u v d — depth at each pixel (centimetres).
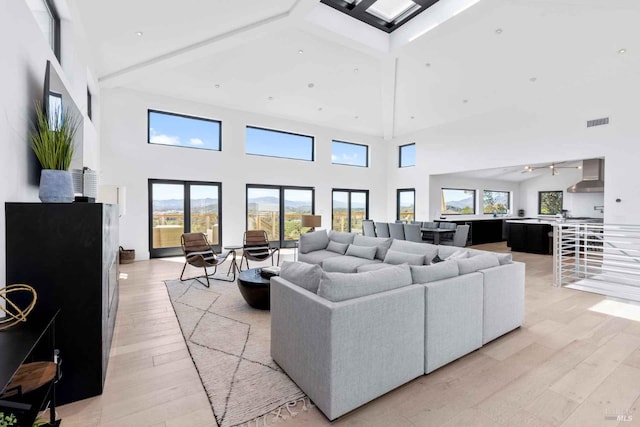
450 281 235
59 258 189
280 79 639
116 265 338
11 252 182
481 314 258
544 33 477
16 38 199
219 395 198
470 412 182
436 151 853
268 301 347
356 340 182
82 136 339
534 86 609
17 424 126
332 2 474
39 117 220
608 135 546
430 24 484
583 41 479
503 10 445
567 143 598
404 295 205
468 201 986
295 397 197
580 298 401
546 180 966
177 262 624
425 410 184
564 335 288
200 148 706
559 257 457
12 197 193
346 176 935
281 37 519
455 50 548
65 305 190
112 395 197
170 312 347
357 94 727
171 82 616
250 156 771
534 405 188
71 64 361
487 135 734
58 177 214
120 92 616
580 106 581
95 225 196
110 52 470
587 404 189
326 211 900
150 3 366
